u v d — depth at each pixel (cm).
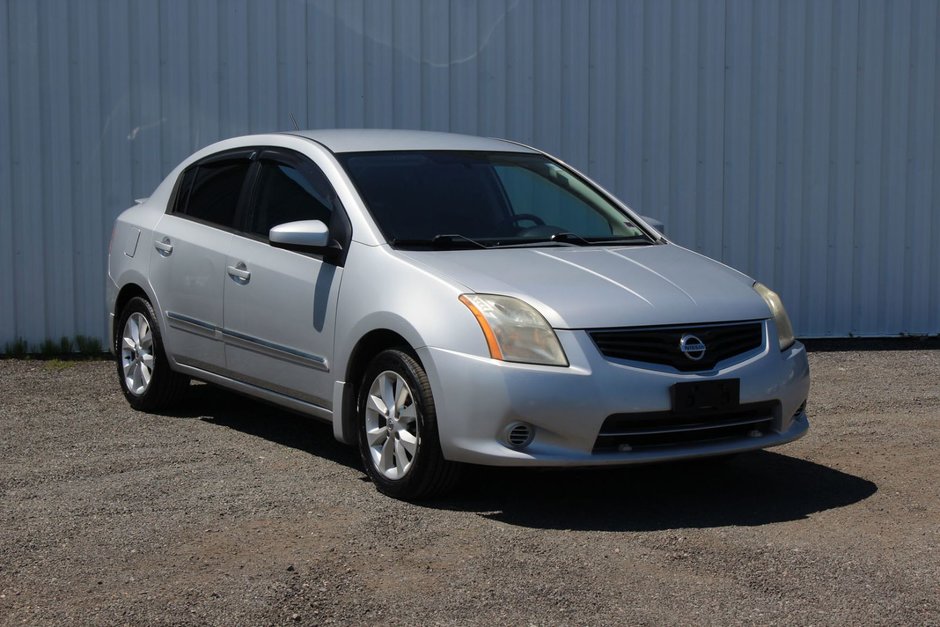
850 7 1041
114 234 753
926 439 671
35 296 955
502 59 998
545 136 1008
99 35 948
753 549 470
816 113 1044
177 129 965
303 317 587
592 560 455
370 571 441
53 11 942
